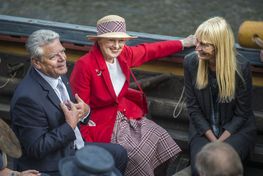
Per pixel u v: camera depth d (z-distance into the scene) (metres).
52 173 9.75
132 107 11.48
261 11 16.53
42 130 9.48
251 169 11.83
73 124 9.59
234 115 11.00
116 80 11.21
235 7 16.70
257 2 16.88
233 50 10.44
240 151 10.65
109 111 11.16
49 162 9.73
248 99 10.85
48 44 9.41
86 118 10.62
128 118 11.29
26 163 9.82
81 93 10.84
